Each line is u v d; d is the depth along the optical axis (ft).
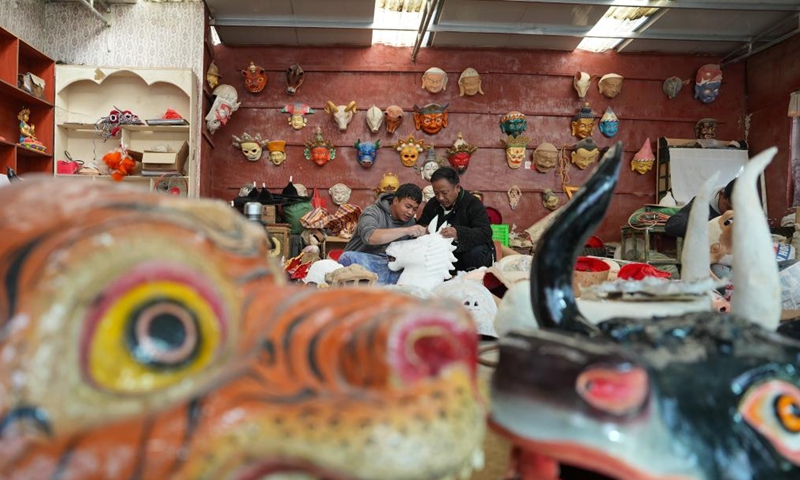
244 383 1.78
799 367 2.34
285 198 22.79
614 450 2.05
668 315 2.77
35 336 1.56
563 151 27.96
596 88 28.40
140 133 22.21
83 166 21.45
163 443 1.63
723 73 28.71
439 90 27.50
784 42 25.91
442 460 1.67
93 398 1.62
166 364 1.70
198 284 1.81
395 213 12.80
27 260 1.63
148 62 22.77
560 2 21.75
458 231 12.00
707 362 2.33
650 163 27.78
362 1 22.47
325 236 21.83
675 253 24.91
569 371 2.11
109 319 1.63
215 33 26.32
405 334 1.76
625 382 2.08
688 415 2.19
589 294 3.36
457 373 1.83
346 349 1.83
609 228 28.19
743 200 2.94
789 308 7.16
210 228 2.03
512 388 2.23
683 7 22.26
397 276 9.50
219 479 1.67
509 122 27.12
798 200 25.29
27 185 1.99
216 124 24.32
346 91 27.58
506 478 2.56
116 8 22.81
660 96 28.55
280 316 1.98
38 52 19.77
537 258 2.84
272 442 1.69
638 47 27.81
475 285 6.40
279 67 27.25
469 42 27.37
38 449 1.57
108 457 1.59
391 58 27.71
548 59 28.17
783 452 2.21
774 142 26.55
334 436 1.65
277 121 27.27
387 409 1.67
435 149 27.73
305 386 1.80
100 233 1.68
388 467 1.62
